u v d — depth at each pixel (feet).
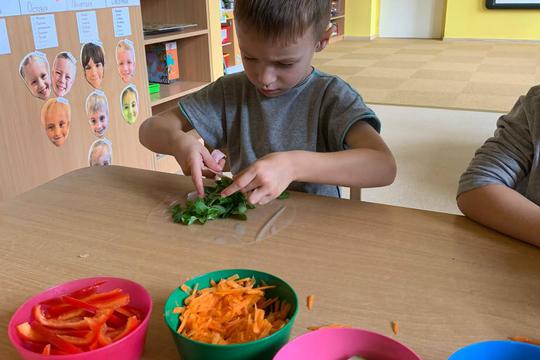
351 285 1.85
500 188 2.40
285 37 2.53
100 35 6.08
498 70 14.96
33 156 5.48
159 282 1.90
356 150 2.68
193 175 2.64
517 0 20.30
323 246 2.14
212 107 3.52
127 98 6.72
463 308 1.71
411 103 11.61
